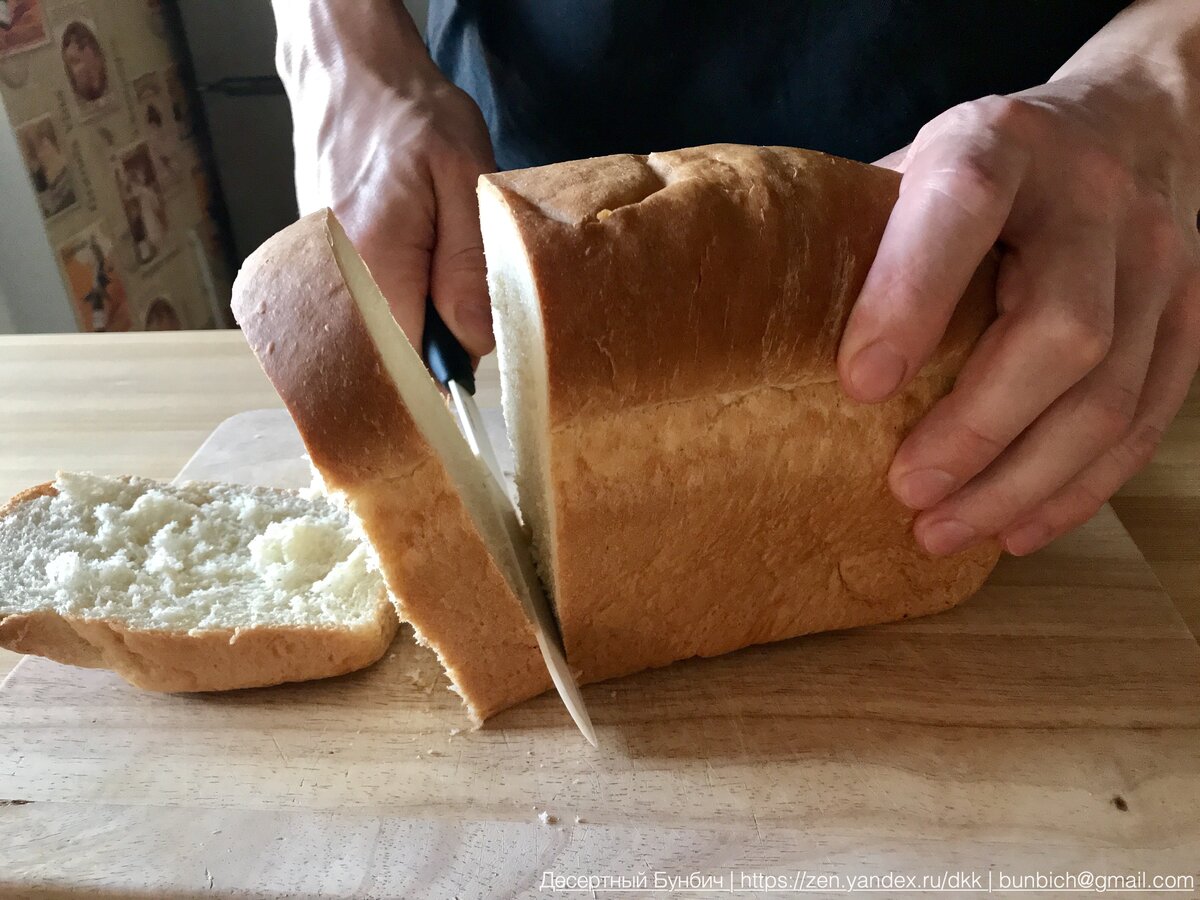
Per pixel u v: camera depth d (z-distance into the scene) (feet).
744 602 0.85
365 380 0.67
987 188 0.65
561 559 0.76
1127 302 0.76
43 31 1.85
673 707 0.82
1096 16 1.14
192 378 1.44
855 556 0.85
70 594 0.84
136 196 2.20
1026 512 0.80
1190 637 0.88
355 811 0.73
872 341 0.68
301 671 0.84
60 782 0.76
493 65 1.33
